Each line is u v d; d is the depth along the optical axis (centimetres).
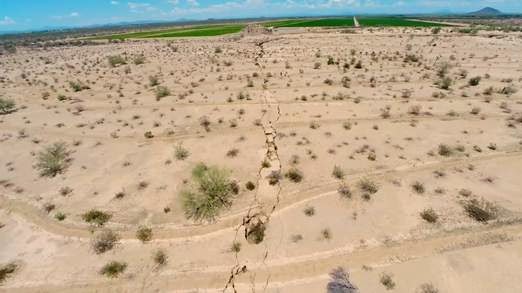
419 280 905
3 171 1617
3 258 1055
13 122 2302
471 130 1805
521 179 1329
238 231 1123
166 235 1121
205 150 1712
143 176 1495
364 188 1312
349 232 1092
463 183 1320
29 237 1151
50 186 1459
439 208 1179
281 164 1527
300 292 893
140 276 967
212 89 2853
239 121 2088
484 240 1028
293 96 2536
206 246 1066
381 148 1641
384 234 1076
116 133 2011
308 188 1340
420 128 1864
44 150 1827
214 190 1267
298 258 1000
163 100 2612
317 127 1927
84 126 2159
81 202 1323
